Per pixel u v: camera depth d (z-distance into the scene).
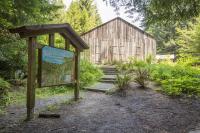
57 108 7.61
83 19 34.47
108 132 5.40
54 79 7.66
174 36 35.44
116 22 24.12
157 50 37.50
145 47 23.69
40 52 6.98
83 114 6.89
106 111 7.21
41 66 7.00
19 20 10.49
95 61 24.16
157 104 7.92
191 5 8.09
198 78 10.48
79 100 8.92
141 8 8.26
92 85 12.03
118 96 9.36
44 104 8.40
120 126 5.80
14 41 11.05
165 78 11.20
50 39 7.44
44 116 6.61
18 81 12.08
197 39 18.97
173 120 6.29
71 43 8.73
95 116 6.67
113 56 23.98
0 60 11.60
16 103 8.74
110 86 11.59
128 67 16.14
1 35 9.91
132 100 8.60
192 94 9.09
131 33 23.86
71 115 6.79
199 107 7.51
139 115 6.73
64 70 8.20
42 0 11.45
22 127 5.77
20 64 12.77
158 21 8.64
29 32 6.30
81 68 13.62
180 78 10.32
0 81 8.89
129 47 23.84
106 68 17.02
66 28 8.08
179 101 8.27
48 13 12.32
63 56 8.11
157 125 5.89
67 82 8.41
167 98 8.70
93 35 24.36
